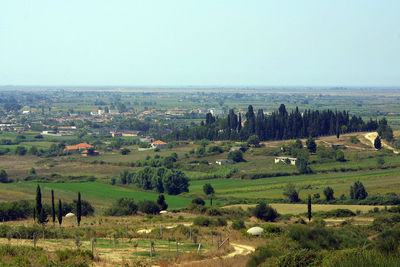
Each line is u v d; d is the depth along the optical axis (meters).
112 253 57.53
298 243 57.28
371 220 103.50
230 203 145.12
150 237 73.69
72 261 48.88
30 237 68.25
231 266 50.59
